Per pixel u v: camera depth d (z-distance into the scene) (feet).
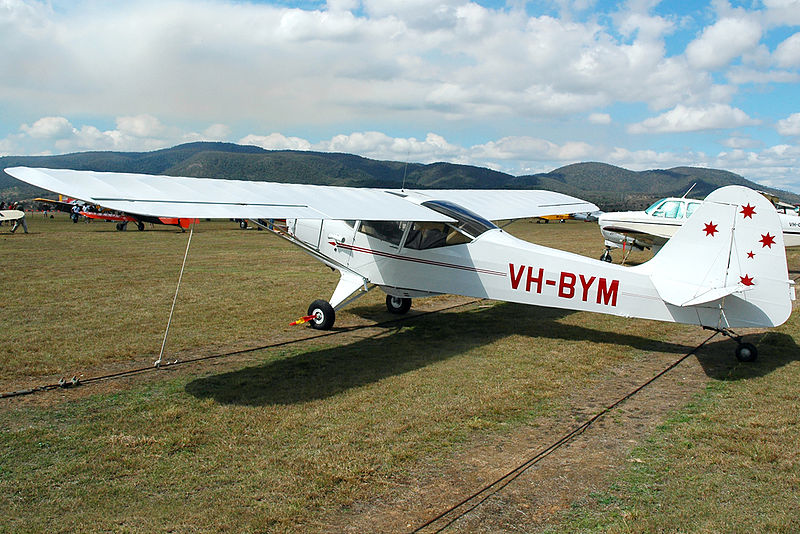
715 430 15.34
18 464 13.34
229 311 31.83
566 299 24.02
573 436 15.10
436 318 31.07
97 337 25.70
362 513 11.23
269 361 22.35
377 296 37.37
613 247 56.13
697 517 11.06
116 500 11.73
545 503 11.64
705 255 21.27
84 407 17.11
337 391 18.62
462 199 33.06
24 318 29.35
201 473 12.91
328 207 21.99
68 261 53.52
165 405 17.28
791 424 15.69
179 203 18.06
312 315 28.25
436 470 13.08
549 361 22.44
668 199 51.26
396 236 27.61
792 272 49.49
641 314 22.52
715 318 21.38
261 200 20.70
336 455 13.80
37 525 10.78
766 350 23.85
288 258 58.49
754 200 20.35
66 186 17.90
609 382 19.86
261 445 14.37
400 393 18.44
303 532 10.57
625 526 10.71
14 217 89.76
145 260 55.21
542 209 35.22
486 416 16.49
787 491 12.06
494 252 25.44
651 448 14.32
